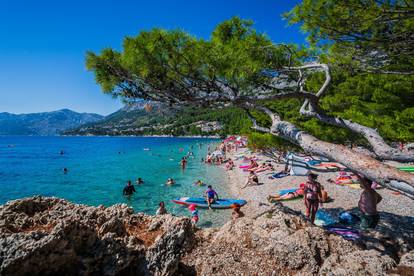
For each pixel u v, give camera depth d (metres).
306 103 5.75
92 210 4.29
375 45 5.31
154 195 20.11
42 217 3.57
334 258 4.52
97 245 3.56
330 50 5.96
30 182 26.98
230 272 4.48
